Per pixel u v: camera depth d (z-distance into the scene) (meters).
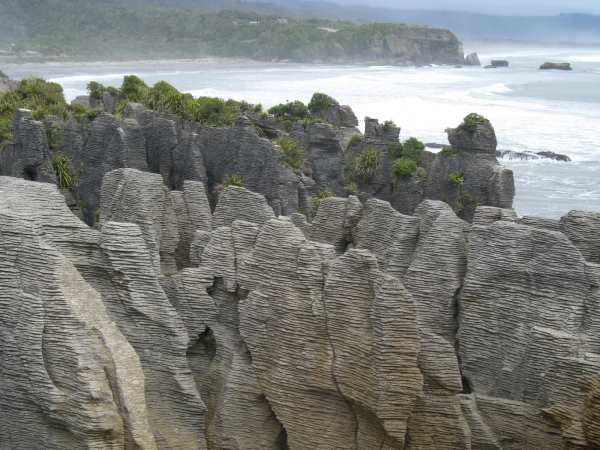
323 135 67.31
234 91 187.12
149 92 74.19
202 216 27.50
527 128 135.88
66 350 19.44
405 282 24.11
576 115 152.88
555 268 22.45
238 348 22.62
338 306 20.77
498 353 22.88
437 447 21.39
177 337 21.52
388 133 67.75
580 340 21.44
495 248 23.11
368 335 20.33
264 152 54.53
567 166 104.56
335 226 27.34
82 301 20.05
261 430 21.98
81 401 19.14
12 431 19.94
